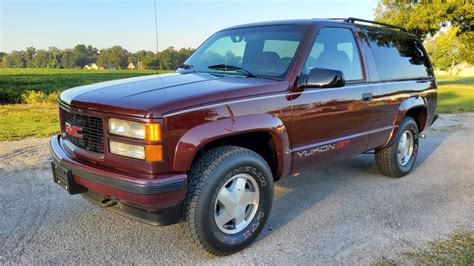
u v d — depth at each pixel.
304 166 3.71
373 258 3.13
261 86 3.22
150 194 2.62
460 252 3.24
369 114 4.35
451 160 6.27
